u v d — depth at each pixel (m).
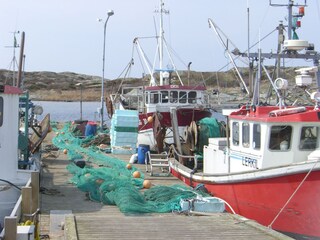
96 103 74.88
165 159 13.43
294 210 7.69
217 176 9.34
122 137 17.45
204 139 12.38
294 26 9.50
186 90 18.36
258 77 9.27
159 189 9.62
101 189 9.57
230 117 9.34
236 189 8.70
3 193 8.27
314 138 8.27
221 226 7.23
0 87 8.34
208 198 8.63
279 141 8.29
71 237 6.44
